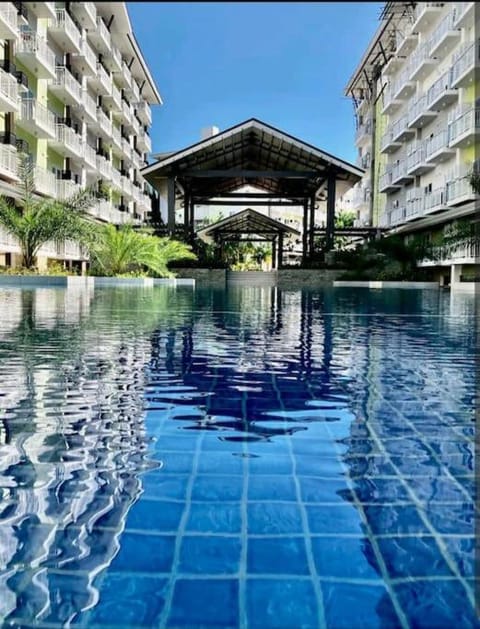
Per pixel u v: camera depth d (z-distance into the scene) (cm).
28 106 1955
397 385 377
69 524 178
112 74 3112
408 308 1027
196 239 2672
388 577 149
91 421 289
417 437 267
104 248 1859
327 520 181
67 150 2398
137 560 157
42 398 332
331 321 782
